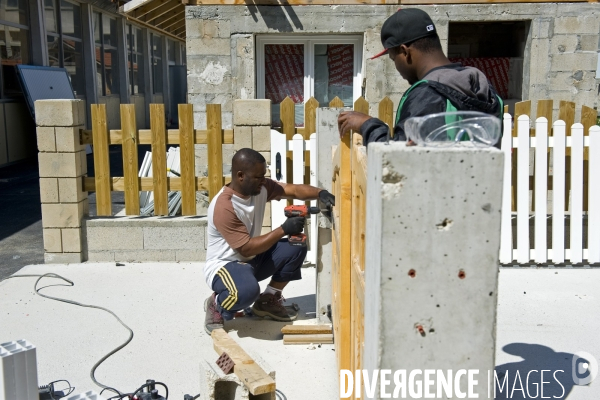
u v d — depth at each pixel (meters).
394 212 1.81
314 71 8.42
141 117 21.98
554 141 5.50
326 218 4.20
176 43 27.67
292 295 5.13
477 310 1.85
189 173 5.94
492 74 9.41
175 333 4.33
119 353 4.03
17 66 12.98
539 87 8.11
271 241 4.11
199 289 5.20
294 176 5.77
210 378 3.00
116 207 8.90
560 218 5.60
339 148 3.27
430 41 2.58
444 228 1.81
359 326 2.52
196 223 5.88
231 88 8.12
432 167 1.78
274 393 2.83
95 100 17.16
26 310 4.77
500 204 1.80
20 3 13.75
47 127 5.71
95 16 17.75
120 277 5.51
